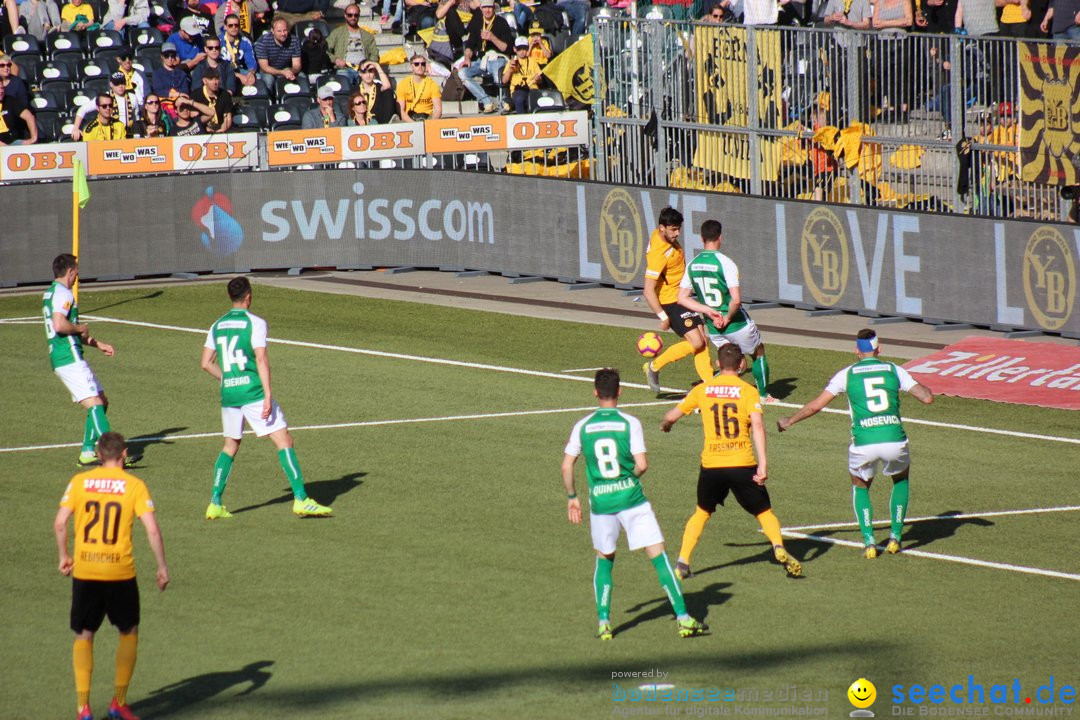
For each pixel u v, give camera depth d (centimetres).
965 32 6856
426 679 2638
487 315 5912
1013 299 5419
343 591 3114
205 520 3622
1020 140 5491
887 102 5812
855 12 7150
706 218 6109
